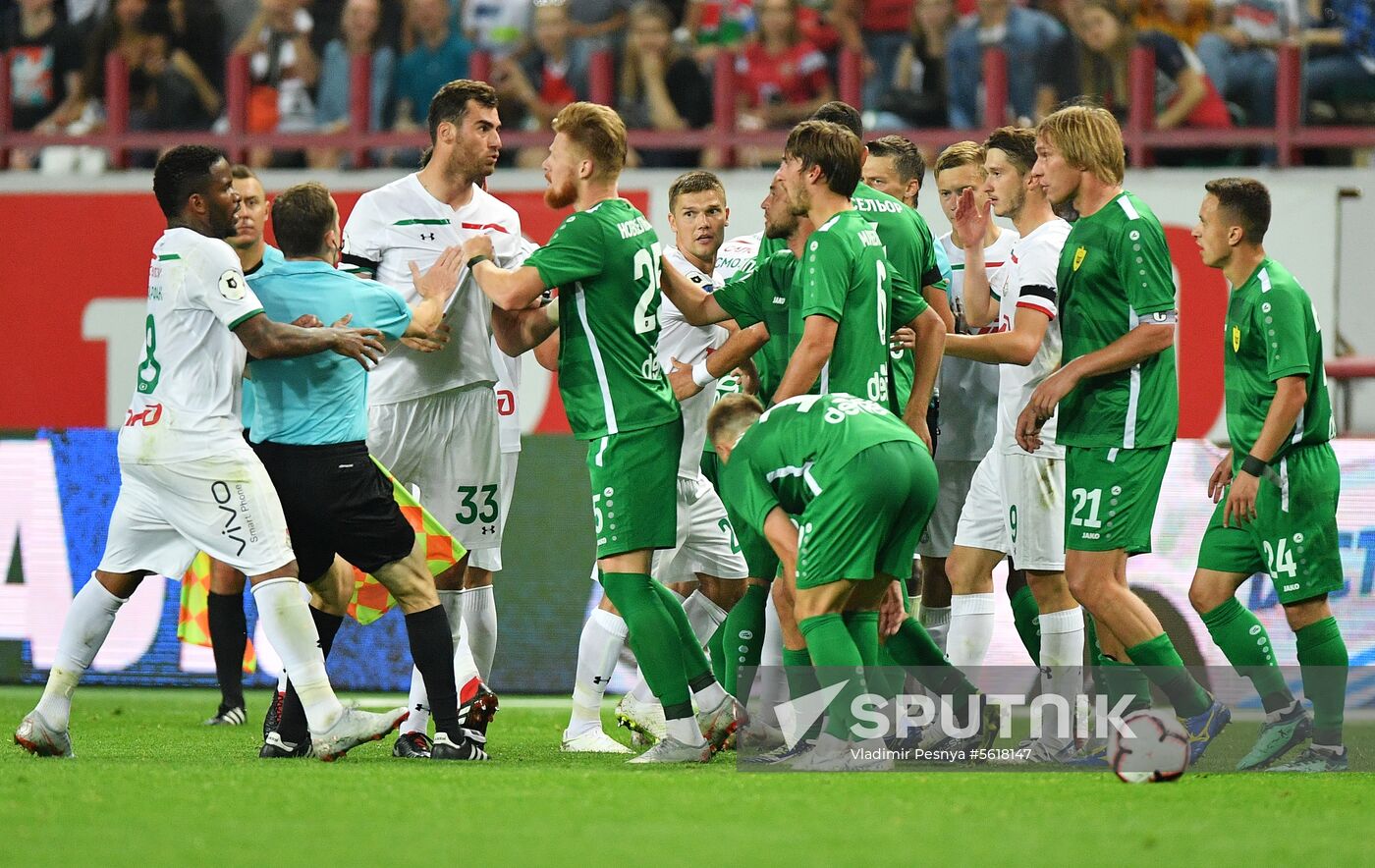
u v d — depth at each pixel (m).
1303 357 20.00
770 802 15.89
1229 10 41.16
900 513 17.77
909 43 42.53
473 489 22.34
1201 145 39.34
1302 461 20.58
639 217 19.83
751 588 21.19
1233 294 20.97
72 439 31.70
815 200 19.17
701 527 24.53
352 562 19.69
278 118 45.41
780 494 18.17
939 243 24.59
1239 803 16.20
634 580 19.50
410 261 20.97
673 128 43.16
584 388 19.45
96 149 44.97
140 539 19.42
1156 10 41.03
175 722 26.31
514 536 31.19
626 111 43.38
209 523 18.84
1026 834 14.12
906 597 20.44
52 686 19.73
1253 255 20.69
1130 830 14.40
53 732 19.73
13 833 14.02
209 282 18.48
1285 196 37.00
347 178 42.12
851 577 17.48
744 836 13.91
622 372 19.33
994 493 22.88
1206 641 28.02
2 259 41.16
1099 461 19.84
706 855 12.95
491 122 21.94
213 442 18.73
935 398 23.78
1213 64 40.81
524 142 42.22
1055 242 20.64
